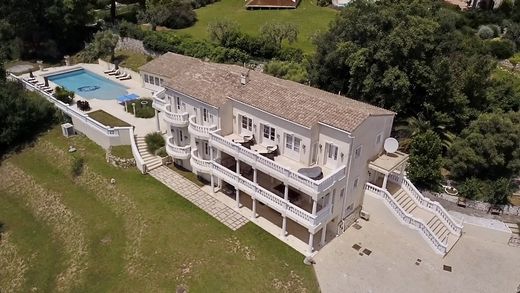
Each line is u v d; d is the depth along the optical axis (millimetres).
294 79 53000
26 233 36938
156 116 45719
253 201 34062
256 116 33906
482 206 36688
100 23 78625
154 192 38156
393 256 31781
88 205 38188
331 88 50500
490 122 39625
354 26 46000
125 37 72062
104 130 44250
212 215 35188
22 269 33281
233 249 31531
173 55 58469
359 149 31297
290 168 31516
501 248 33531
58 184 41781
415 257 31844
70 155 45062
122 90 59250
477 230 34375
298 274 29688
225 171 35031
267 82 35688
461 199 37188
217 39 65438
